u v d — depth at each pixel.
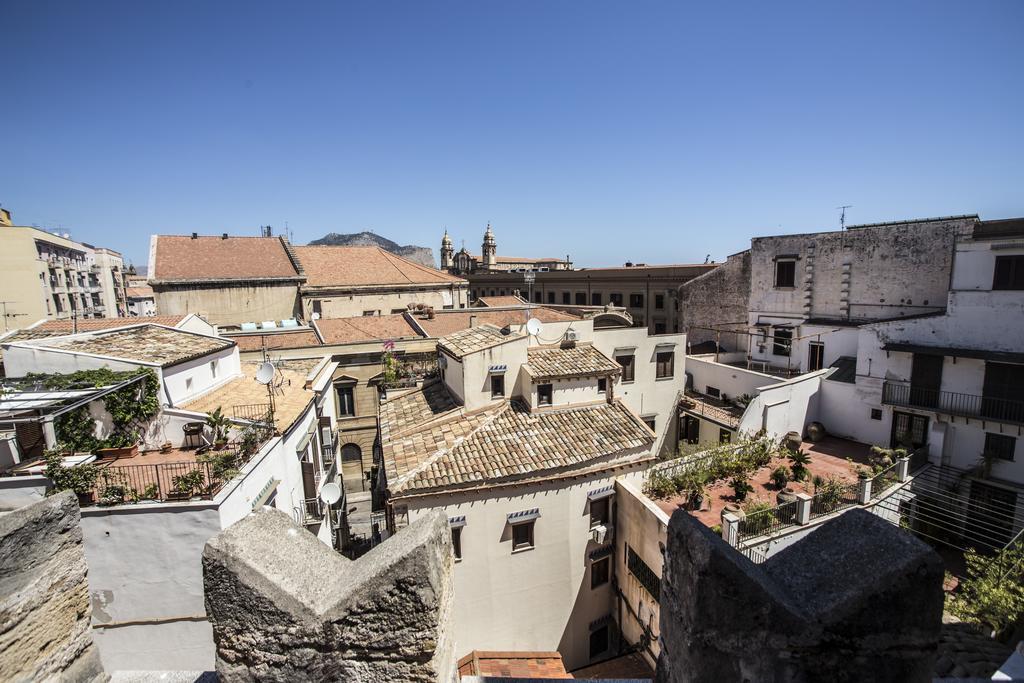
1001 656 9.41
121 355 17.67
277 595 4.17
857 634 3.71
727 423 22.56
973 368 20.17
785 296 29.52
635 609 16.86
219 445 15.95
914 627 3.73
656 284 49.34
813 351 28.09
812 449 23.05
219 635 4.32
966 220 22.27
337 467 25.20
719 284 34.06
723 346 34.19
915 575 3.66
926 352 21.02
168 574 12.59
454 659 5.02
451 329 35.06
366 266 51.25
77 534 5.39
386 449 18.06
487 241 95.00
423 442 17.97
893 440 22.52
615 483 17.80
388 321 36.16
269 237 48.31
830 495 16.94
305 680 4.28
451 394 21.52
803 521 16.12
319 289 45.41
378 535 22.95
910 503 19.95
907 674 3.77
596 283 56.94
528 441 17.83
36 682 4.92
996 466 19.56
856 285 26.30
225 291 41.72
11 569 4.71
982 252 19.73
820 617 3.66
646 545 16.03
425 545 4.24
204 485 13.46
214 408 18.92
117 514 12.27
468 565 16.30
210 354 20.80
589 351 21.27
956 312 20.47
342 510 23.19
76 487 12.33
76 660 5.35
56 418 14.36
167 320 28.70
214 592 4.26
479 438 17.89
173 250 43.09
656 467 18.67
